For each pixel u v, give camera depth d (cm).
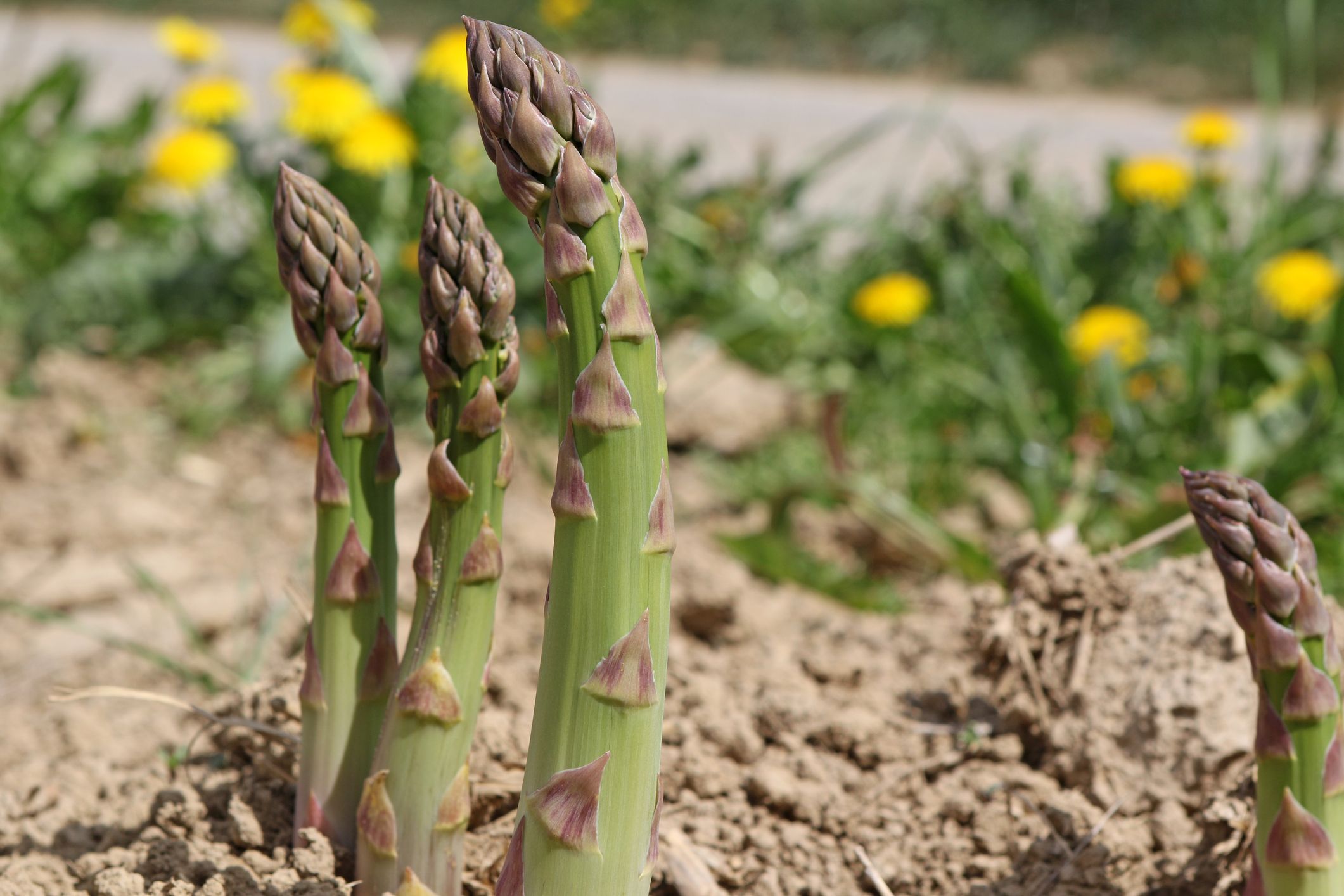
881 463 531
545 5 708
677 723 275
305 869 206
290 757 242
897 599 429
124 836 248
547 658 172
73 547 445
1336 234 612
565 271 159
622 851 174
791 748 273
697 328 592
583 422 163
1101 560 278
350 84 540
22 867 231
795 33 1568
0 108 750
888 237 652
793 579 415
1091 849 241
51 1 1633
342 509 199
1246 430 453
